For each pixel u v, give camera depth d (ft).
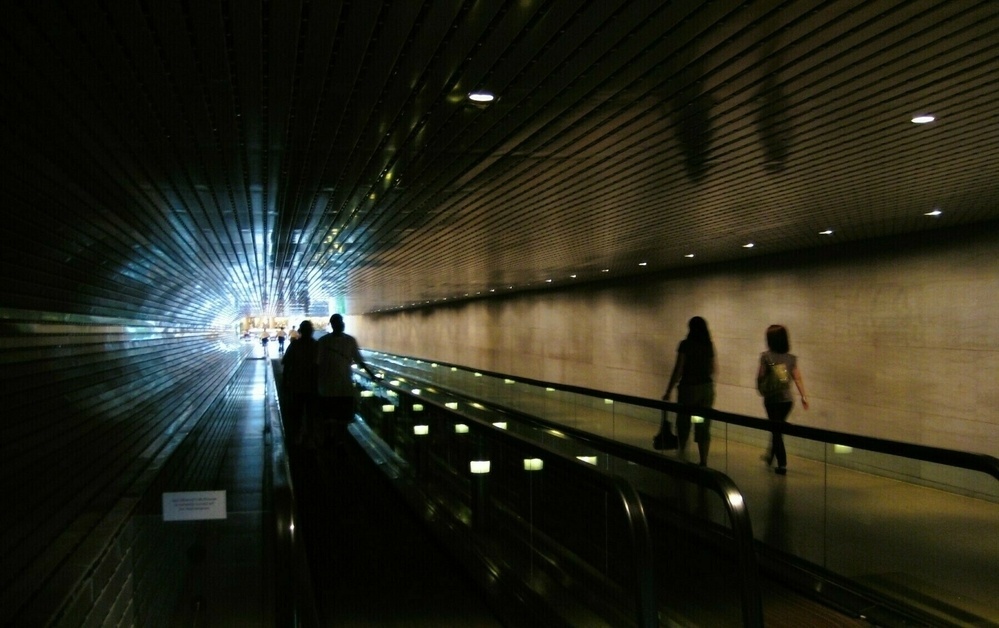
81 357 22.84
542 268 45.80
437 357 108.27
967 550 13.78
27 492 13.11
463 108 13.73
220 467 14.53
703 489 18.54
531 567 14.17
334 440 27.04
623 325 53.01
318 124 14.46
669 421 25.27
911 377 28.63
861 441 14.98
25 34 9.17
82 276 21.31
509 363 76.64
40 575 8.44
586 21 9.93
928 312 27.91
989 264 25.53
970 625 13.24
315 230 29.60
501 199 22.66
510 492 15.49
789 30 10.27
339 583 15.69
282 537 7.74
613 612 11.44
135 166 16.87
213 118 13.79
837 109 13.66
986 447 25.49
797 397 34.86
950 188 20.36
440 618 13.87
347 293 77.56
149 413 30.58
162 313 44.01
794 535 17.24
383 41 10.43
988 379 25.39
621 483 9.96
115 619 9.21
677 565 15.03
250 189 20.88
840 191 20.98
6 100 10.62
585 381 59.16
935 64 11.44
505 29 10.10
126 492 14.66
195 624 8.91
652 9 9.61
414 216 25.99
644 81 12.34
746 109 13.73
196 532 9.16
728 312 40.81
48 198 14.88
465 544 16.94
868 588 15.11
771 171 18.58
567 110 13.85
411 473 24.44
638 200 22.70
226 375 83.66
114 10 9.00
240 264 44.39
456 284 61.72
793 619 14.06
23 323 16.94
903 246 29.09
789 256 35.76
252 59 10.84
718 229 28.45
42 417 16.75
